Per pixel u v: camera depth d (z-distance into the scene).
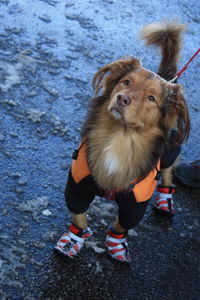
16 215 1.65
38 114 1.97
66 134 1.93
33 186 1.74
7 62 2.14
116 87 1.45
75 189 1.48
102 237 1.68
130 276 1.60
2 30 2.29
